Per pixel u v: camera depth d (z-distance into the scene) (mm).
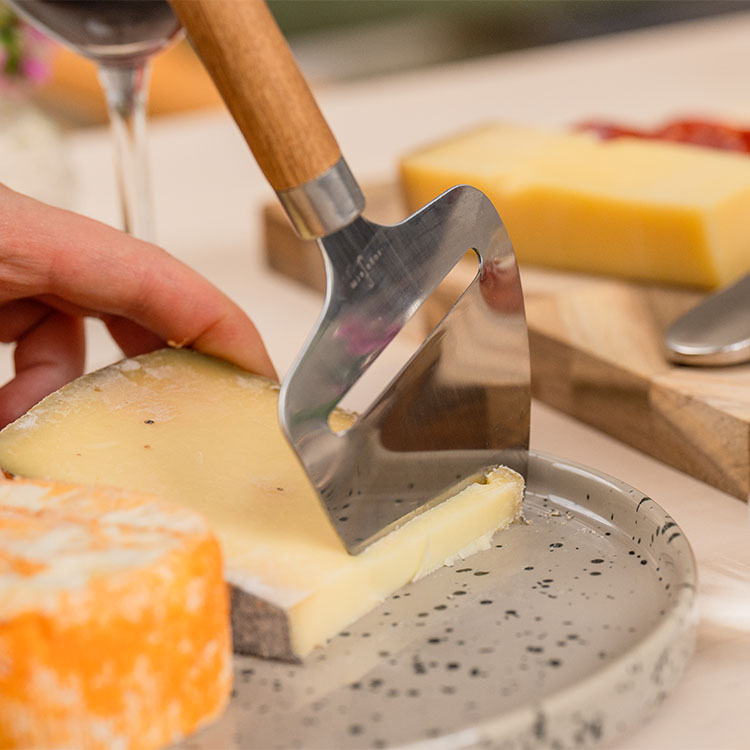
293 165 569
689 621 537
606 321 974
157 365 771
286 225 1295
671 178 1121
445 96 1980
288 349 1079
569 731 478
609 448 865
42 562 480
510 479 683
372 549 600
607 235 1098
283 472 659
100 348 1118
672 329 890
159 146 1893
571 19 2434
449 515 639
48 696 455
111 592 458
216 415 716
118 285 755
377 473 604
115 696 465
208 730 497
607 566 626
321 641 562
